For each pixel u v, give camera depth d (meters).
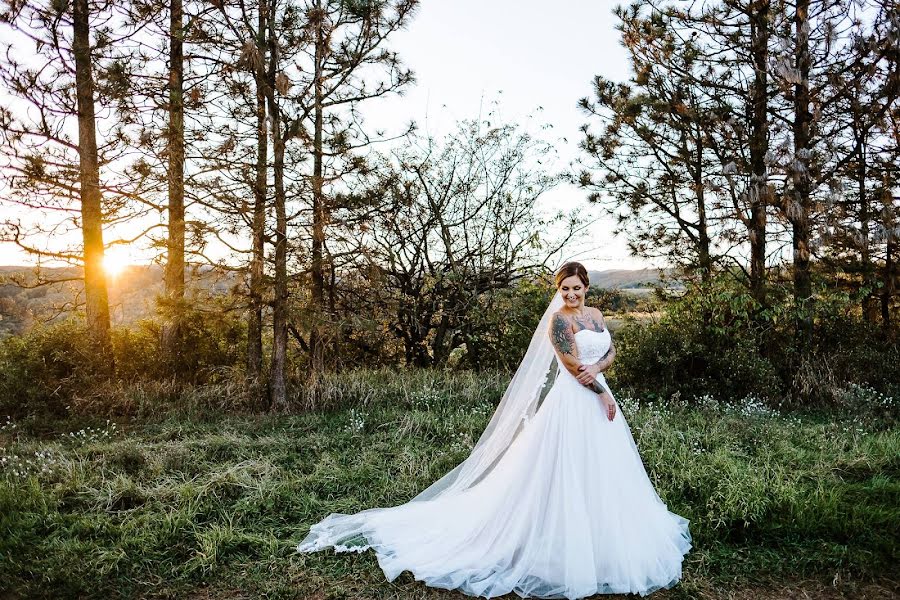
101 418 7.24
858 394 7.93
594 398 3.73
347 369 10.14
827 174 8.66
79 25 8.13
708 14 9.03
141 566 3.64
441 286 10.37
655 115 9.55
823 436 6.15
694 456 5.36
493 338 10.41
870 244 9.37
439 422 6.81
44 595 3.34
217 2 6.82
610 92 10.12
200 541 3.88
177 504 4.40
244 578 3.54
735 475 4.74
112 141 8.18
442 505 4.06
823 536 3.99
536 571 3.45
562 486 3.53
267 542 3.87
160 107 7.75
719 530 4.10
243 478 4.84
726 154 9.41
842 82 8.45
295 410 7.54
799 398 8.16
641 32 9.30
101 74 7.35
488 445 4.23
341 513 4.39
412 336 10.64
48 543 3.86
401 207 8.53
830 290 8.80
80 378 7.89
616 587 3.38
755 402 7.89
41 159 7.82
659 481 4.83
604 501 3.51
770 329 8.94
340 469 5.22
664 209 10.42
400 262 10.25
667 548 3.69
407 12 7.47
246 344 9.32
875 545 3.83
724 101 9.14
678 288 10.61
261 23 7.25
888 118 9.04
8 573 3.52
